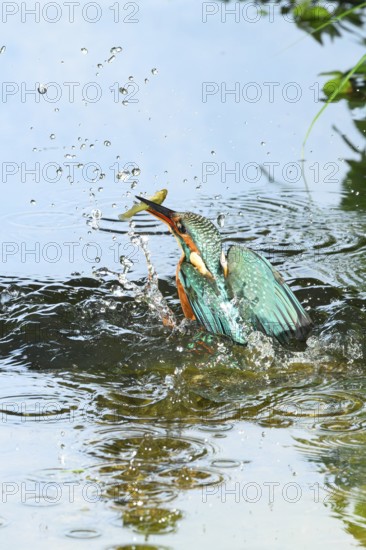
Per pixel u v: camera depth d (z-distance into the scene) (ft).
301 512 22.45
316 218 44.75
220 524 21.91
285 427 27.04
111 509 22.54
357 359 31.91
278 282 33.17
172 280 39.22
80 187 47.44
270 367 31.30
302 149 50.34
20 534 21.44
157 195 37.68
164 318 35.12
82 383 30.14
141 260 41.04
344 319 34.45
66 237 42.80
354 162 49.44
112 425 27.12
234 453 25.35
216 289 33.45
